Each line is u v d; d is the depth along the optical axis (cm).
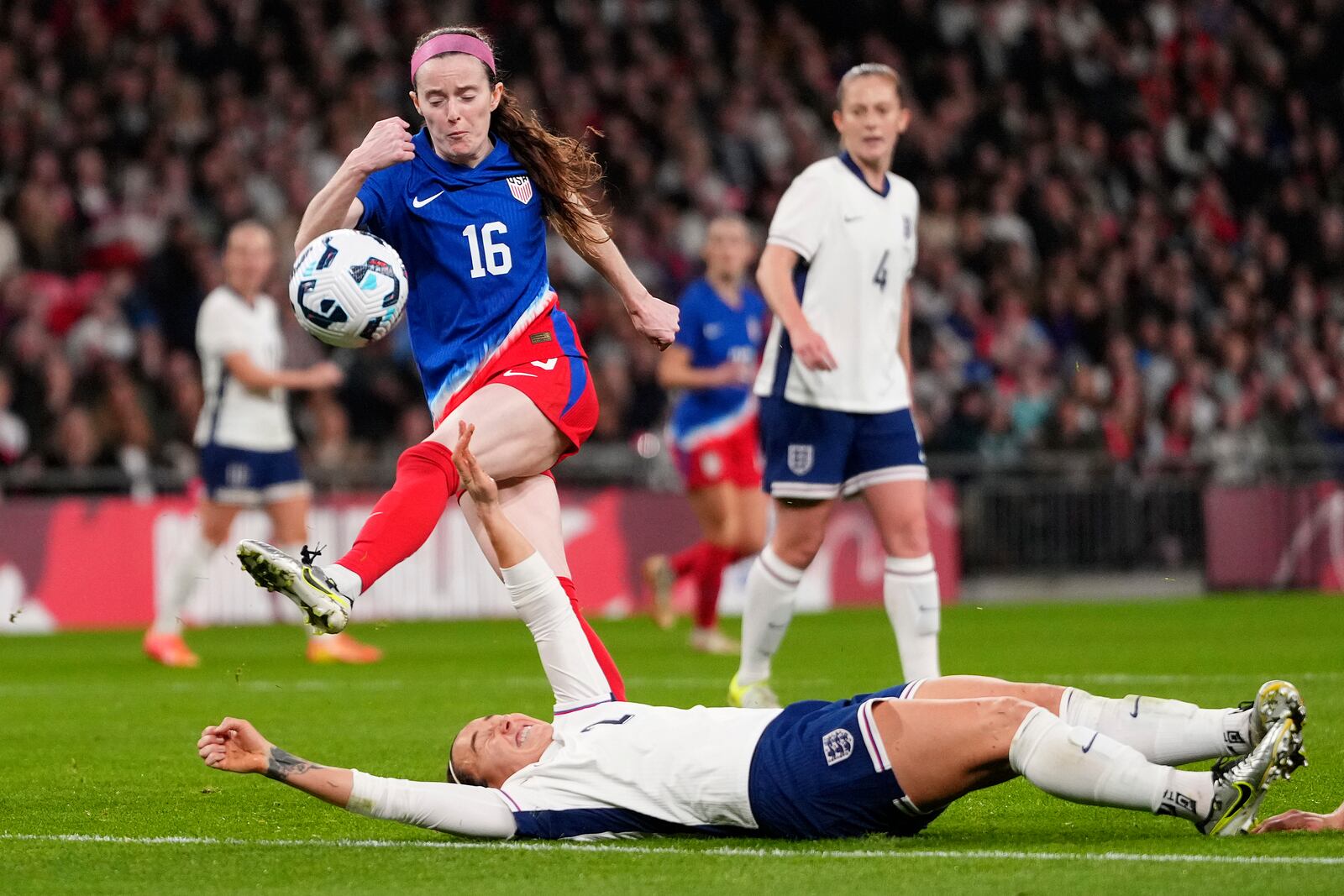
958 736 1402
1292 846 1404
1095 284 7238
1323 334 7544
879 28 8062
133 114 6384
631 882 1310
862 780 1429
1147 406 6775
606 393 5872
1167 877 1287
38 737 2481
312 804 1812
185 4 6738
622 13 7581
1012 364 6581
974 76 7944
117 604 5094
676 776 1471
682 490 5694
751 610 2536
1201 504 6269
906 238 2481
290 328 5706
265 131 6556
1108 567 6172
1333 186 8194
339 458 5541
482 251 1820
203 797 1875
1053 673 3231
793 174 7300
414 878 1355
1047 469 6116
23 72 6425
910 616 2433
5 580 4969
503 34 7212
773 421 2459
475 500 1588
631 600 5569
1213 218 7794
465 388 1816
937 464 6009
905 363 2528
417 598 5322
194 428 5472
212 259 5912
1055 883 1272
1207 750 1461
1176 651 3744
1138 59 8206
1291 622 4659
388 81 6912
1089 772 1381
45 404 5294
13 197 5900
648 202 6844
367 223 1828
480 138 1816
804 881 1300
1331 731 2267
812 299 2447
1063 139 7762
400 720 2648
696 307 4003
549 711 2753
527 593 1580
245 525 5206
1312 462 6444
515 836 1498
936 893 1248
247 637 4753
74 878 1384
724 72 7625
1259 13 8488
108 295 5731
